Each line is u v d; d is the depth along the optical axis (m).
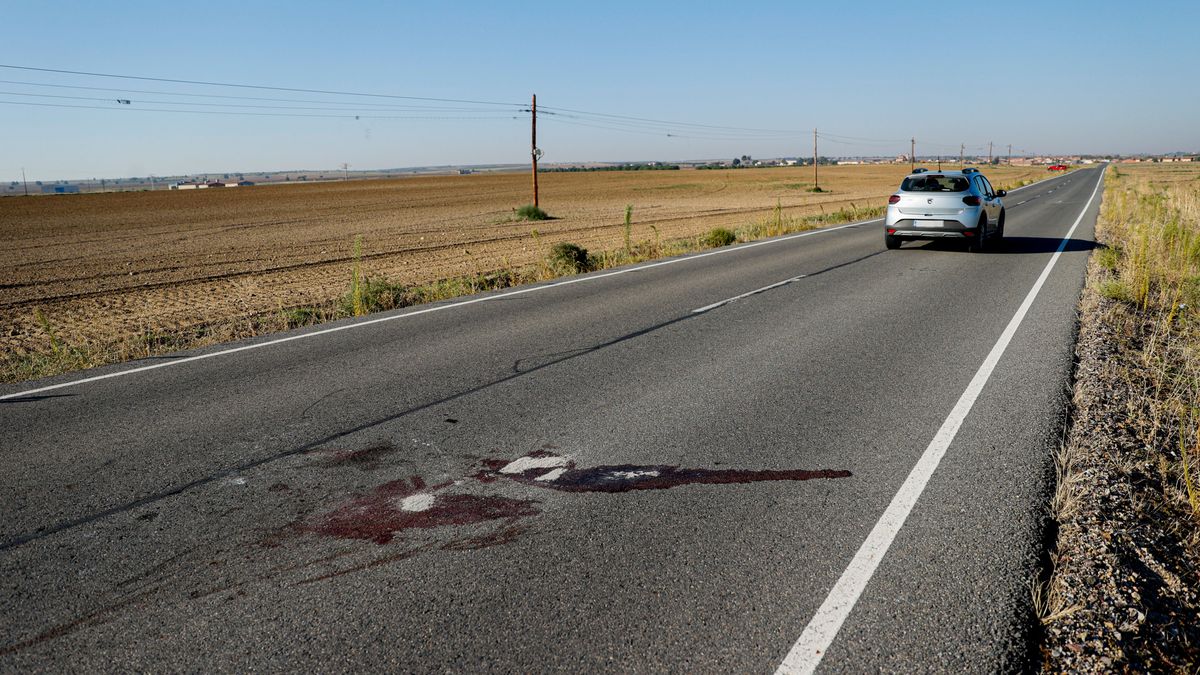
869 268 13.05
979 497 3.98
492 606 3.04
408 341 7.74
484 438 4.88
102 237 31.59
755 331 8.06
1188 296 9.20
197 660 2.71
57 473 4.34
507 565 3.35
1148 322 8.37
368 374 6.45
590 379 6.23
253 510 3.88
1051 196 44.25
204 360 6.98
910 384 6.02
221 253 23.64
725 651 2.75
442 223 36.19
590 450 4.67
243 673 2.65
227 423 5.20
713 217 36.22
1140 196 28.09
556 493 4.07
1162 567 3.36
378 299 10.78
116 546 3.51
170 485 4.18
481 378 6.30
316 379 6.30
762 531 3.64
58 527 3.70
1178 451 4.64
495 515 3.83
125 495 4.05
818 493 4.05
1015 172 144.75
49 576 3.26
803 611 2.99
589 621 2.93
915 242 17.44
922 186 15.54
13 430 5.06
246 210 53.56
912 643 2.80
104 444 4.80
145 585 3.19
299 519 3.79
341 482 4.23
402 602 3.07
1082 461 4.39
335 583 3.21
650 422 5.16
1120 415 5.20
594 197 68.56
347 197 75.19
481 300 10.29
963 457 4.51
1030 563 3.33
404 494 4.07
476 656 2.73
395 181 142.12
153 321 11.86
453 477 4.29
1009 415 5.24
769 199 58.22
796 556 3.40
